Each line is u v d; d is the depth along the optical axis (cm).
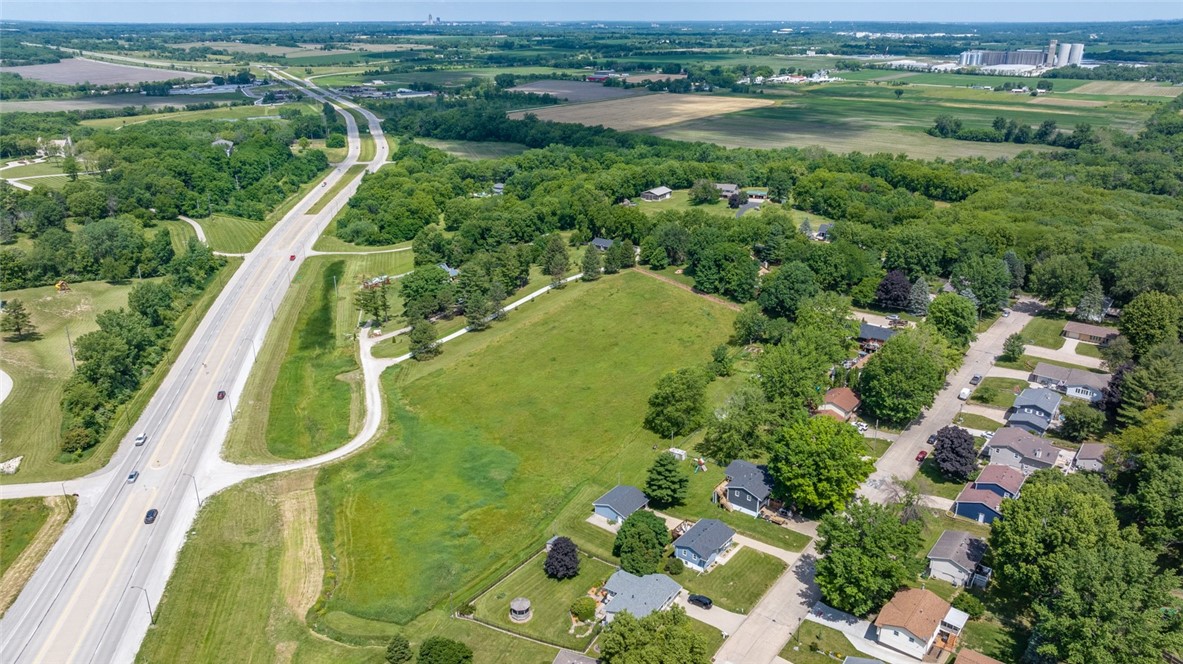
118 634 8988
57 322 17462
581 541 10744
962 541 10231
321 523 11088
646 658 7719
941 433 12206
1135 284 17150
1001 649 8731
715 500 11688
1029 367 15975
